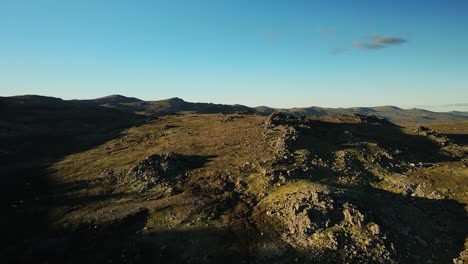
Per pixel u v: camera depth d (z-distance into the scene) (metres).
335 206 61.72
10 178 93.44
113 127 164.75
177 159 91.88
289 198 66.50
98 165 101.50
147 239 58.38
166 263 52.31
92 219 66.06
